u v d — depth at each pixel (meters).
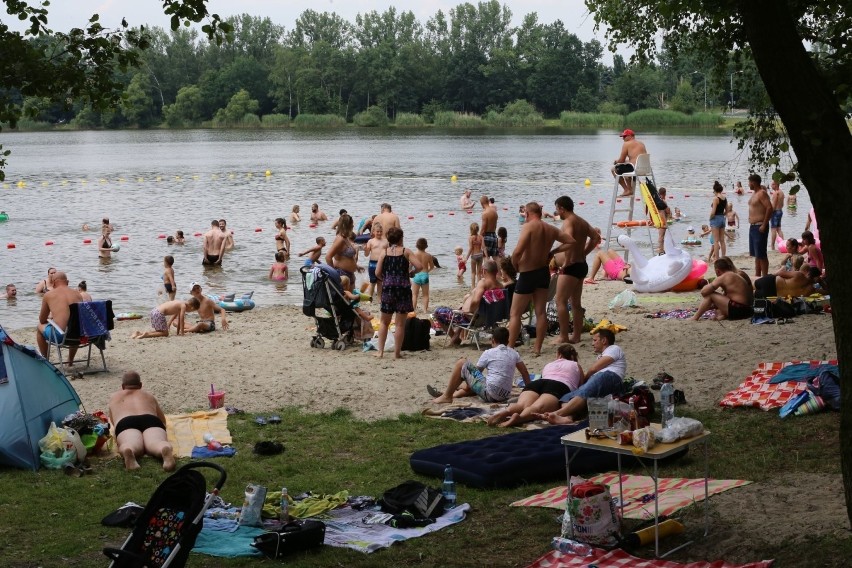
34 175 57.56
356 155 76.00
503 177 53.00
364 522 7.59
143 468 9.30
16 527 7.73
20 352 9.86
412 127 143.50
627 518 7.24
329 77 153.00
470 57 153.75
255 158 73.12
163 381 12.97
